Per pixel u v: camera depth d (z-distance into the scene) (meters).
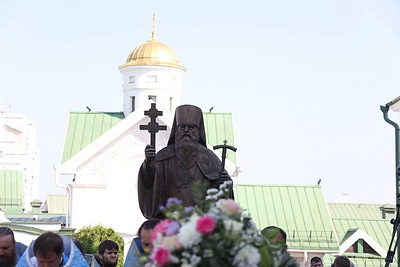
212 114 80.56
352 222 76.50
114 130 74.56
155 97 81.06
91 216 74.12
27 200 122.94
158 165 15.53
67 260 13.24
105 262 18.16
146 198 15.45
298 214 75.06
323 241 71.69
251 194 77.62
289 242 71.81
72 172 74.25
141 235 12.24
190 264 8.79
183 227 8.91
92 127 79.44
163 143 74.62
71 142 77.69
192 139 15.52
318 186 77.81
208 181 15.45
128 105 81.44
